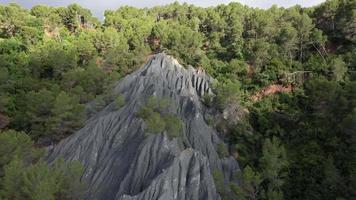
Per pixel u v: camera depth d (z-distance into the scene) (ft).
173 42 284.61
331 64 235.40
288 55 271.90
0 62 270.87
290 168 174.19
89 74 231.71
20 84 252.42
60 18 402.72
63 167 133.49
